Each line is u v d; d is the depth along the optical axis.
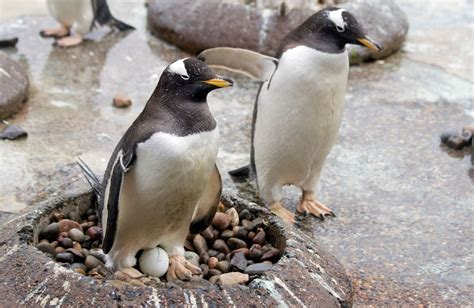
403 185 9.32
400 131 10.77
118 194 5.50
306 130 7.68
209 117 5.72
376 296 7.02
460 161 9.96
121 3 15.59
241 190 9.02
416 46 13.95
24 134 10.04
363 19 12.97
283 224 6.66
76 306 5.30
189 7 13.19
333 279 6.18
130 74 12.38
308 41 7.45
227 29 12.73
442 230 8.30
